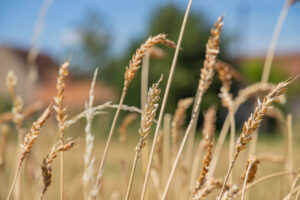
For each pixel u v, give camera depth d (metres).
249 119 0.81
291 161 1.16
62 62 0.88
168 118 1.26
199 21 13.63
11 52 19.44
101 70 20.52
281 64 14.08
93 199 0.88
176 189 1.18
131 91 13.09
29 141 0.88
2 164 1.36
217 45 0.92
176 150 1.17
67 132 1.67
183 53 13.08
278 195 1.21
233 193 0.87
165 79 12.81
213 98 11.37
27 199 1.27
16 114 1.14
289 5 1.22
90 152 0.90
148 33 14.15
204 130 1.19
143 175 1.27
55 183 1.69
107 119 2.08
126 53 14.22
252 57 14.83
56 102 0.88
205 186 0.91
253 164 0.87
